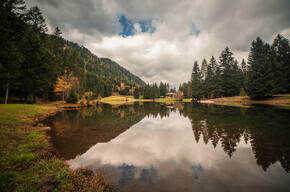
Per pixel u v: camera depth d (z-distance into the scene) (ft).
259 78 100.17
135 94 347.77
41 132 29.78
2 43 63.82
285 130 30.73
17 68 69.82
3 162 13.97
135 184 12.53
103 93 314.76
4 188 10.43
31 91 85.10
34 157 16.60
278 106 77.71
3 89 71.00
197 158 18.43
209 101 149.38
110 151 21.66
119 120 51.80
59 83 108.17
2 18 67.00
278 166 15.48
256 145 22.27
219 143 24.09
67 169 14.93
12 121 32.14
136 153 20.76
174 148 22.62
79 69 172.76
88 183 12.41
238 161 17.07
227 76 152.05
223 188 11.68
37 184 11.35
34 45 86.33
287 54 112.47
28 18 100.48
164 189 11.65
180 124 43.14
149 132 34.14
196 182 12.71
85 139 27.94
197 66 188.55
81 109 92.17
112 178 13.66
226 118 47.80
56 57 122.62
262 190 11.31
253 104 93.45
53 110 69.77
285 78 107.14
